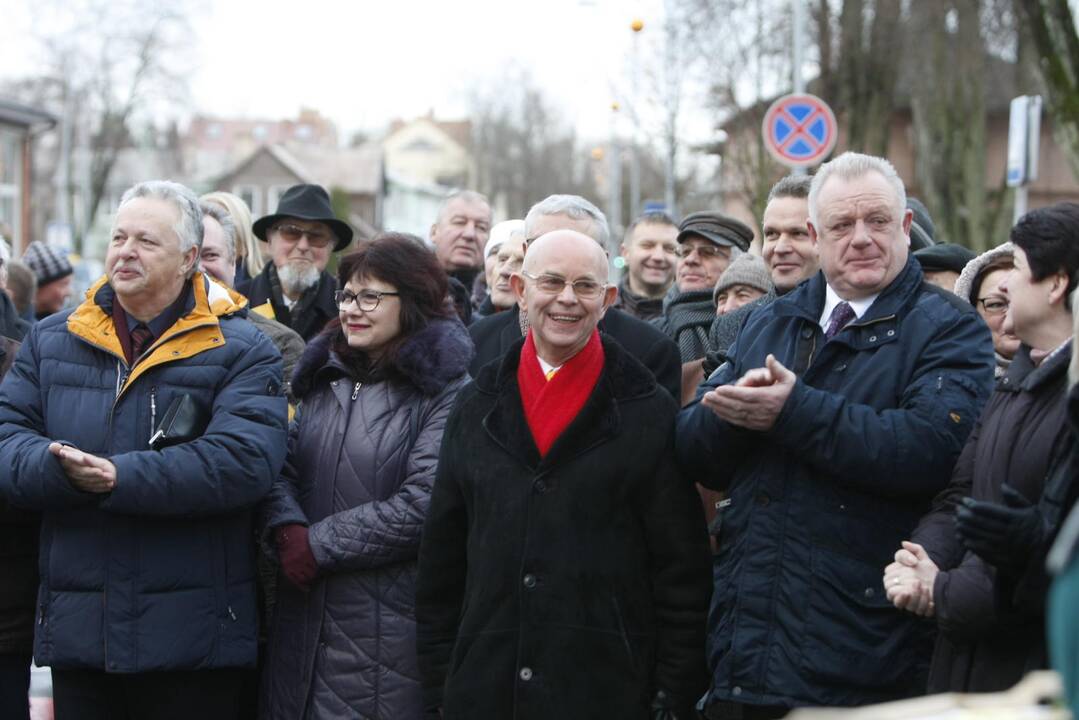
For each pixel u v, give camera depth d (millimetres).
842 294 3488
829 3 21297
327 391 4184
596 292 3553
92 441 3912
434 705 3680
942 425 3223
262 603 4348
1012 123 9078
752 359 3643
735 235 5703
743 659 3318
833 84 21453
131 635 3793
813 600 3273
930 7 21922
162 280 3951
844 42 21188
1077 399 2621
